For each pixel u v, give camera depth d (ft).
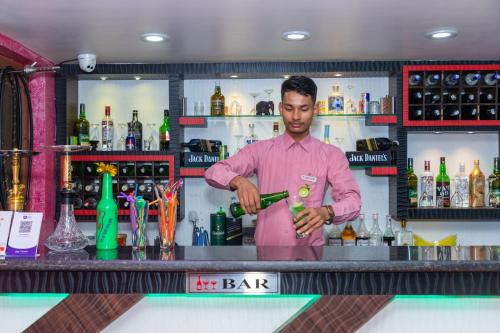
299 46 9.12
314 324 4.97
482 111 10.34
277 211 7.40
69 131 10.62
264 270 4.83
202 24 7.68
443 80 10.30
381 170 10.28
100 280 5.00
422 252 5.31
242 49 9.34
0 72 8.48
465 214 10.21
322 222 5.75
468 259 4.85
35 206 9.93
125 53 9.59
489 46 9.18
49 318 5.03
